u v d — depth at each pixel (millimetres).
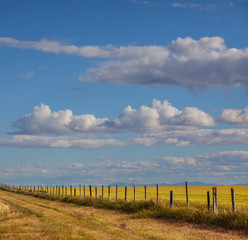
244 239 14188
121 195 55656
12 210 29109
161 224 19328
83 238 14383
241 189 85250
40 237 14914
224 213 17953
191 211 20625
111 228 18062
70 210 29000
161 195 56125
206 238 14555
